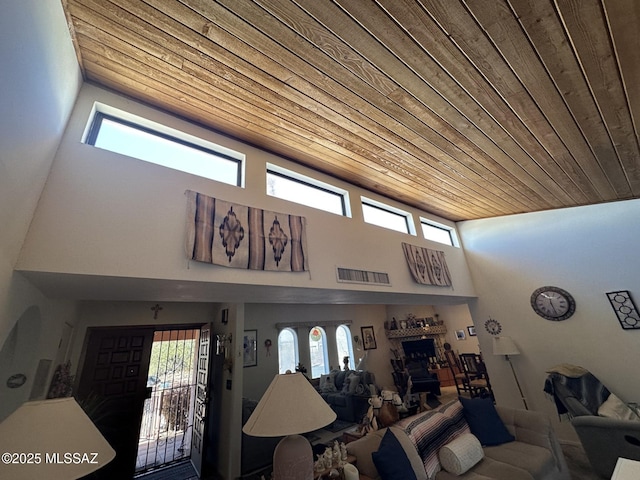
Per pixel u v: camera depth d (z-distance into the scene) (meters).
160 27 1.57
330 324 7.72
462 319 9.20
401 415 3.68
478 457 2.46
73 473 0.99
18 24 1.03
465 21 1.38
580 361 3.86
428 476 2.20
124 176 1.93
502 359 4.55
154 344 4.88
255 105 2.23
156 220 1.95
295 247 2.70
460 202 4.19
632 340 3.53
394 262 3.71
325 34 1.55
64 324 2.83
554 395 3.70
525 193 3.58
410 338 9.02
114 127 2.16
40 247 1.50
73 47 1.70
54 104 1.54
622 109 1.89
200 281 2.01
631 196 3.61
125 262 1.74
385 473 1.92
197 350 4.91
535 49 1.48
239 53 1.73
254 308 6.61
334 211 3.46
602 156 2.51
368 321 8.77
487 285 4.90
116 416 3.68
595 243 3.92
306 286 2.63
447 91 1.89
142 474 3.74
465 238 5.31
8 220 1.21
